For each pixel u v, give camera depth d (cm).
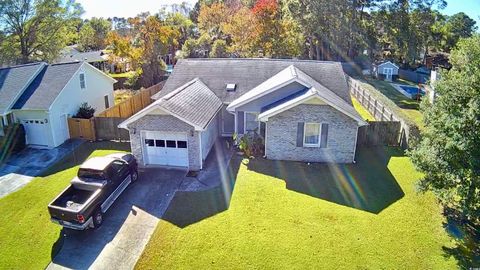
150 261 1092
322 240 1163
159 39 4175
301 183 1584
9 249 1180
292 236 1188
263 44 4406
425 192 1318
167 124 1684
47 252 1159
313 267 1041
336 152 1800
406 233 1191
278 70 2388
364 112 2812
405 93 3881
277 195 1473
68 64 2462
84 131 2266
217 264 1065
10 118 2152
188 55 5797
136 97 2895
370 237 1174
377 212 1330
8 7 3622
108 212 1371
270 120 1788
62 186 1641
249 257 1090
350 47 5356
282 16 4834
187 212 1359
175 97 1795
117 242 1192
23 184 1675
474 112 1056
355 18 4966
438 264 1038
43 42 4044
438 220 1262
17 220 1356
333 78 2283
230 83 2312
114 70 5662
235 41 4847
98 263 1096
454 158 1134
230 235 1202
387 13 4925
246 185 1569
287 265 1052
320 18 4544
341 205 1385
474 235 1173
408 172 1673
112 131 2242
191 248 1142
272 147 1842
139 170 1750
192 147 1712
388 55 6034
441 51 6725
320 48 5378
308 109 1734
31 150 2123
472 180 1095
